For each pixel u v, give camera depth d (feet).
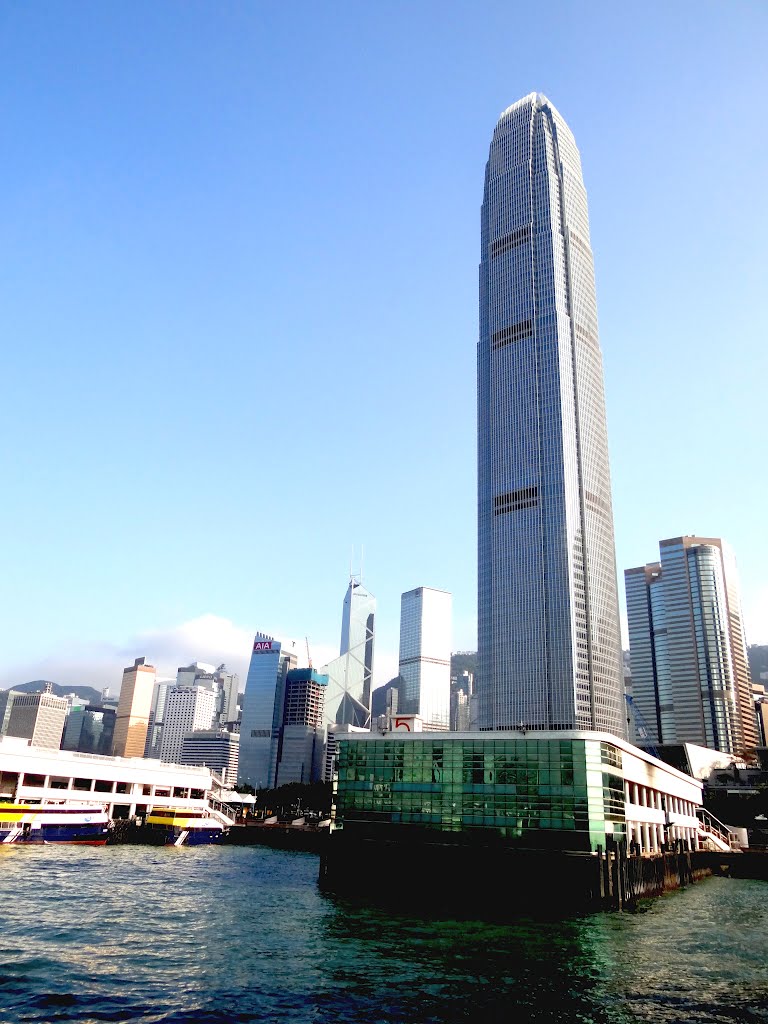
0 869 375.45
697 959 234.58
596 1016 172.35
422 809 390.01
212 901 314.55
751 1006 184.34
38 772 622.54
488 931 265.75
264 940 237.25
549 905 335.26
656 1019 171.83
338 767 418.31
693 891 460.96
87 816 561.02
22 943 215.51
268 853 634.02
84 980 181.57
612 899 339.36
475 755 388.57
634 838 423.23
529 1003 179.83
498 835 370.12
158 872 416.05
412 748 404.16
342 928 262.06
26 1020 152.76
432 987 189.47
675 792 583.17
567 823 358.64
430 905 325.42
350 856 389.19
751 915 344.90
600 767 362.33
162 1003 167.32
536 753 375.86
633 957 233.35
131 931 240.53
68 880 352.90
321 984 187.83
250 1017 160.86
